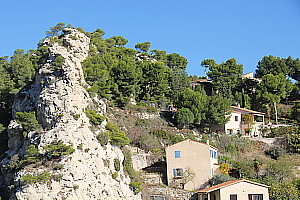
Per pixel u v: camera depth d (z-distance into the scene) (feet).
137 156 264.52
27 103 252.21
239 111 377.09
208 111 342.23
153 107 353.31
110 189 211.00
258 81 464.24
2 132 272.92
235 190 205.87
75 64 269.23
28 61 344.49
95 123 238.07
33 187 190.29
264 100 401.29
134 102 362.53
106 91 319.88
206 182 234.79
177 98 376.07
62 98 231.71
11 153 238.48
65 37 329.52
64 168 198.29
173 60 497.87
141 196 226.79
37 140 219.41
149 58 479.00
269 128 348.38
